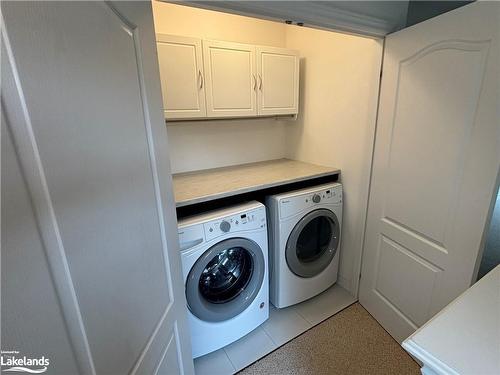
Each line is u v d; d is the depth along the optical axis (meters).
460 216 1.18
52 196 0.42
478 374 0.54
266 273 1.72
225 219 1.46
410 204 1.46
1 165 0.34
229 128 2.24
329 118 2.06
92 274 0.51
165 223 0.86
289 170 2.09
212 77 1.76
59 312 0.43
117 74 0.59
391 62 1.48
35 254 0.39
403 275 1.56
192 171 2.14
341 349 1.63
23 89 0.37
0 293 0.34
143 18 0.72
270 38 2.23
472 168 1.11
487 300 0.72
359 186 1.89
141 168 0.70
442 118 1.22
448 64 1.16
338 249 2.10
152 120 0.77
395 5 1.42
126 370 0.63
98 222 0.53
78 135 0.47
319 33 2.00
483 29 1.01
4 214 0.34
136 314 0.68
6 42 0.35
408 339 0.62
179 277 0.98
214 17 1.94
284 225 1.74
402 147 1.47
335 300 2.06
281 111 2.12
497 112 1.00
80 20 0.48
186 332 1.07
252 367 1.54
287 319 1.88
